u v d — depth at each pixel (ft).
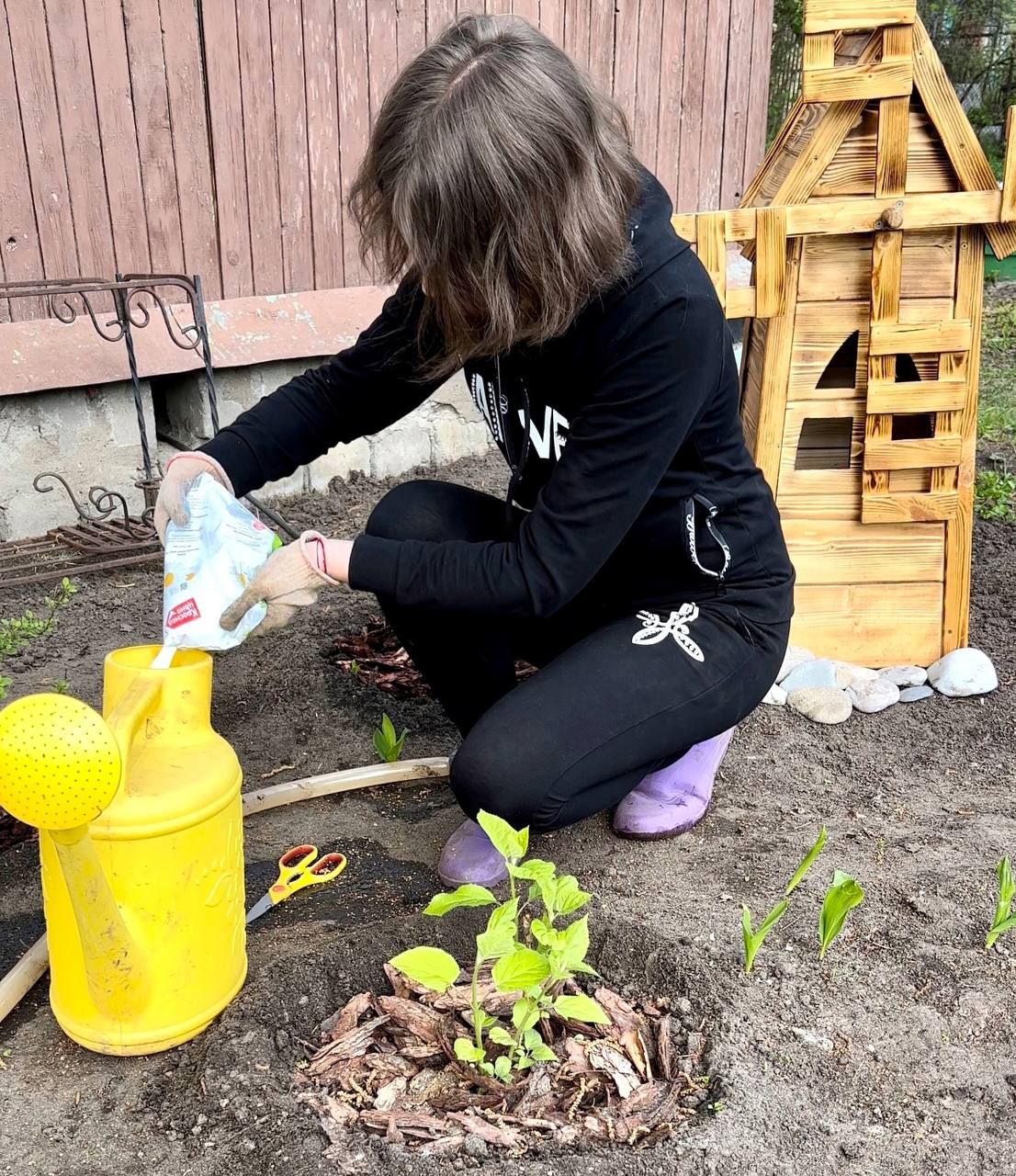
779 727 9.39
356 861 7.47
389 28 14.74
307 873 7.09
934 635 10.31
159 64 13.17
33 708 4.39
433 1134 5.17
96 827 5.16
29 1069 5.65
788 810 8.14
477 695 7.73
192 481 6.72
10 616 11.67
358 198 6.01
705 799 7.82
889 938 6.61
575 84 5.17
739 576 7.07
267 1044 5.63
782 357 9.53
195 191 13.80
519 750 6.33
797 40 31.40
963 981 6.27
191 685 5.62
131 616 11.68
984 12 35.83
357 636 10.86
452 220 5.05
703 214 8.93
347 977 6.17
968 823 7.98
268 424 7.39
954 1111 5.41
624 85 16.46
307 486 15.38
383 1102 5.40
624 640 6.86
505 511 7.73
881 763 8.86
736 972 6.22
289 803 8.13
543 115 4.96
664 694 6.68
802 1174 5.00
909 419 10.53
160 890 5.35
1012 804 8.27
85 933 5.06
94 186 13.06
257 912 6.80
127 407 13.78
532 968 5.00
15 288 12.32
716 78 17.38
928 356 9.56
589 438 6.13
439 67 5.07
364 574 6.15
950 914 6.85
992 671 10.05
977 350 9.52
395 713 9.52
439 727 9.32
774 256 9.01
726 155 17.92
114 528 13.28
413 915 6.56
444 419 16.62
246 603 5.89
